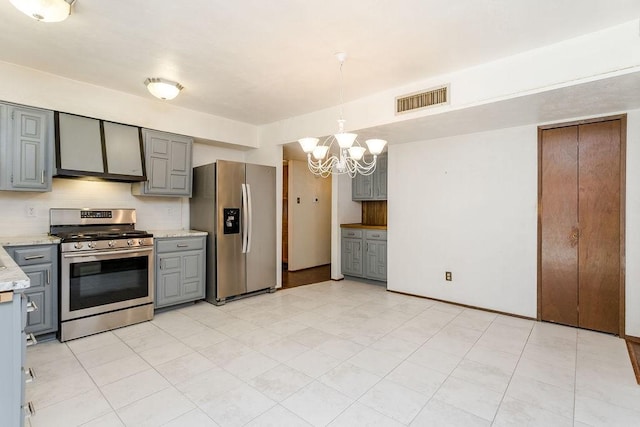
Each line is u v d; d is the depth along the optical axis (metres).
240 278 3.99
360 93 3.38
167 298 3.48
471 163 3.73
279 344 2.72
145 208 3.88
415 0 1.87
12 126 2.71
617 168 2.92
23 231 3.05
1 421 1.20
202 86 3.20
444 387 2.09
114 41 2.35
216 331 3.01
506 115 3.01
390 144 4.36
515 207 3.44
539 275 3.30
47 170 2.89
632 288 2.83
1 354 1.20
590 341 2.80
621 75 2.13
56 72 2.90
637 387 2.08
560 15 2.02
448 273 3.92
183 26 2.15
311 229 6.29
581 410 1.85
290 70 2.83
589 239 3.06
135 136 3.45
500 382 2.15
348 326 3.15
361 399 1.96
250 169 4.11
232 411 1.84
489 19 2.06
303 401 1.93
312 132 4.02
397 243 4.39
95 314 2.91
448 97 2.88
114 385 2.09
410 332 3.00
